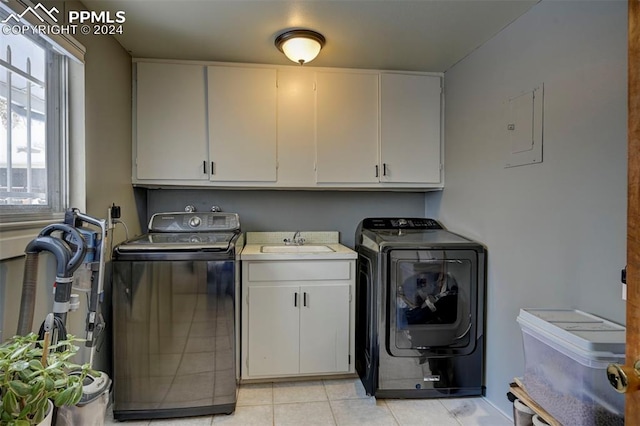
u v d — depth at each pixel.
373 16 1.89
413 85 2.70
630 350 0.74
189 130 2.47
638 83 0.73
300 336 2.38
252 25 1.98
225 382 2.00
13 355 0.98
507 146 1.99
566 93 1.59
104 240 1.48
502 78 2.03
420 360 2.17
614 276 1.37
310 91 2.60
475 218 2.32
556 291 1.65
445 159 2.73
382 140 2.67
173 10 1.81
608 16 1.39
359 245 2.66
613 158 1.37
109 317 2.01
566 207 1.59
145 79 2.41
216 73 2.48
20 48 1.40
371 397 2.21
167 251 1.94
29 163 1.46
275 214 2.93
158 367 1.95
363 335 2.39
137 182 2.41
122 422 1.93
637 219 0.73
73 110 1.70
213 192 2.85
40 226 1.42
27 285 1.24
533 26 1.79
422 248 2.15
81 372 1.23
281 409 2.08
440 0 1.73
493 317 2.12
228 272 1.99
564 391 1.24
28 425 0.92
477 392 2.20
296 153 2.59
